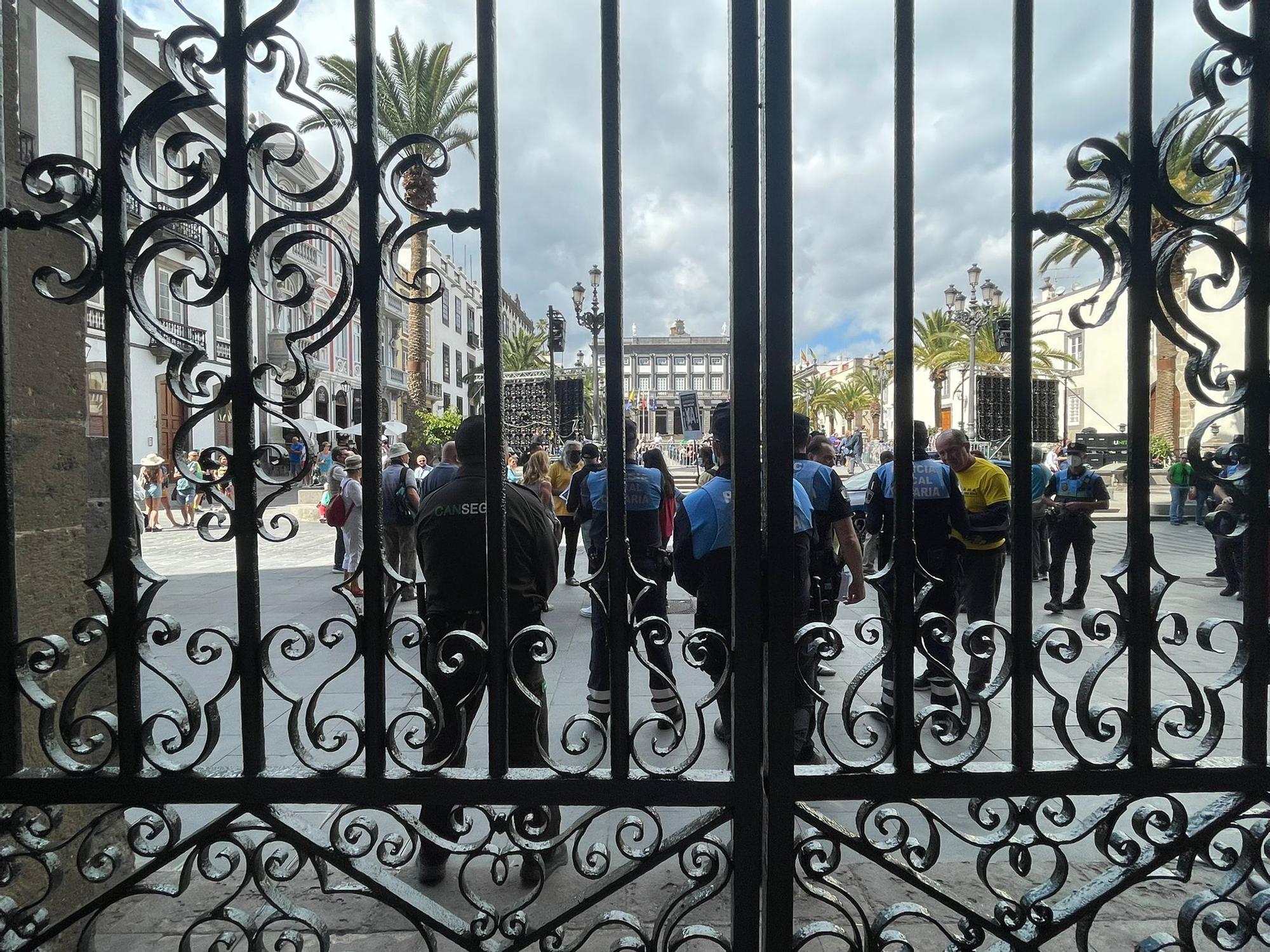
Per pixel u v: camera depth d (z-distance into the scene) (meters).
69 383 2.09
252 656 1.64
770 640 1.67
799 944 1.67
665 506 5.52
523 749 2.55
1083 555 6.87
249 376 1.60
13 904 1.64
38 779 1.63
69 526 2.10
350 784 1.65
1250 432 1.68
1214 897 1.69
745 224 1.68
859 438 35.88
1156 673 4.82
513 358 39.44
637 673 4.90
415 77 17.30
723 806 1.68
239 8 1.58
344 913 2.34
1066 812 1.67
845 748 3.67
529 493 2.66
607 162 1.62
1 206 1.58
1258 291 1.66
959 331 26.30
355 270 1.60
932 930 2.27
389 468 7.66
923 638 1.65
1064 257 16.94
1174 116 1.62
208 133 7.61
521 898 2.45
